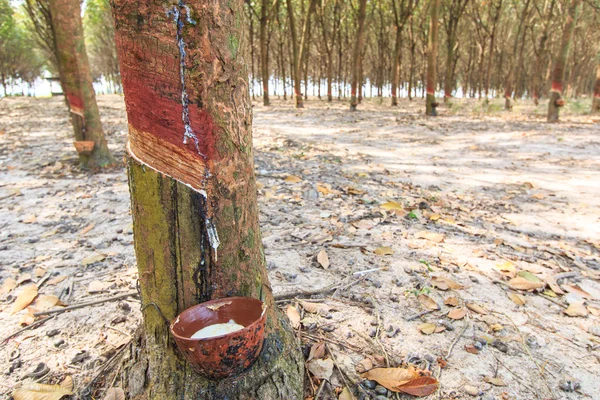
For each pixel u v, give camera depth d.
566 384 1.79
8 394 1.74
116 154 6.50
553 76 10.39
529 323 2.24
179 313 1.51
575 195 4.64
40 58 42.75
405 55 31.00
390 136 8.71
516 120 11.09
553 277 2.74
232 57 1.34
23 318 2.25
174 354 1.52
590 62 28.56
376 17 22.94
